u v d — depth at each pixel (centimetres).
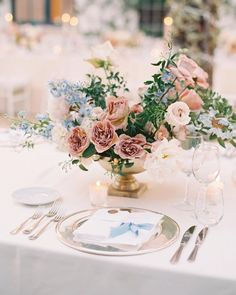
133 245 148
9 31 659
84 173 221
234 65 539
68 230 160
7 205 183
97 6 860
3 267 156
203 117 179
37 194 192
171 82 179
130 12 859
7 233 159
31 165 231
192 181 211
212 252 149
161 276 140
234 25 765
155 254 147
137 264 141
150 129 181
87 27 870
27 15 876
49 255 149
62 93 177
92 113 178
